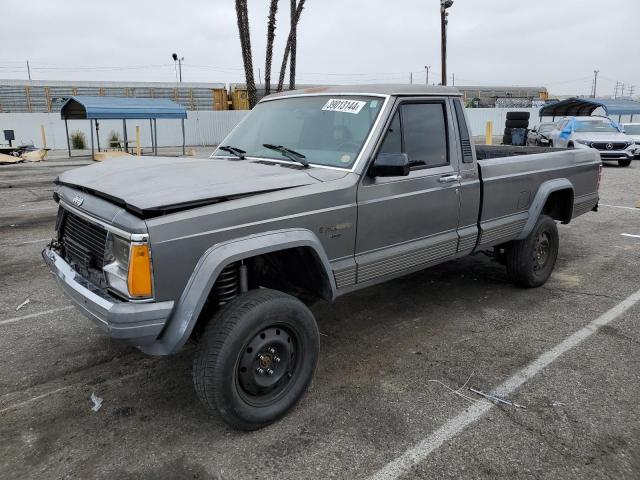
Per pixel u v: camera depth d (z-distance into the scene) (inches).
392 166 138.0
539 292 219.0
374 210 145.4
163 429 125.3
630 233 328.5
